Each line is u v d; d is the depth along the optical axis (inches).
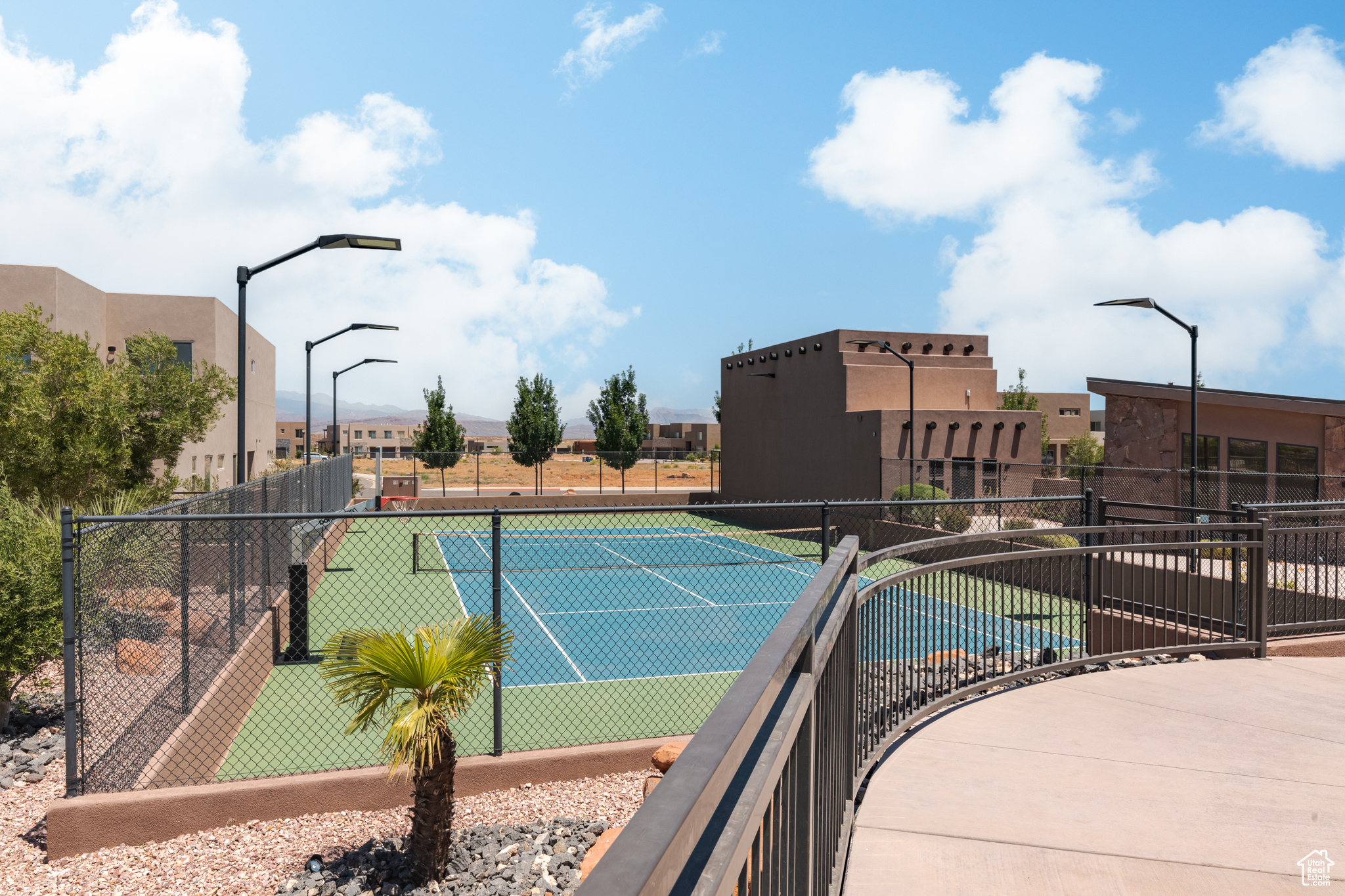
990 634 425.7
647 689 444.8
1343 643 306.5
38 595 310.3
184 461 1333.7
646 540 1204.5
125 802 240.5
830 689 108.0
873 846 138.1
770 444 1493.6
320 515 262.8
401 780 267.0
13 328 596.4
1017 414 1168.2
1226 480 893.2
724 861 43.5
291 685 423.8
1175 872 130.0
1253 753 186.5
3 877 221.8
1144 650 279.6
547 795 278.5
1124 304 784.3
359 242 557.6
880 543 1064.8
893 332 1295.5
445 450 2415.1
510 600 761.6
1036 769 176.1
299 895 214.4
